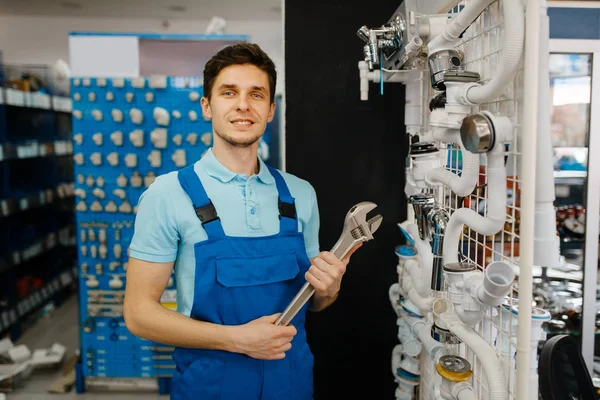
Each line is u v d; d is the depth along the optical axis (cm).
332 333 218
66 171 422
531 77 88
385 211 213
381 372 220
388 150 210
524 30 89
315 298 140
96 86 242
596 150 224
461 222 115
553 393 107
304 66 206
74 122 245
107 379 263
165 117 241
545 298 241
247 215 122
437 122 114
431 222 127
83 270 254
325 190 211
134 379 263
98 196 248
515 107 102
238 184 123
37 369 289
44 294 374
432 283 125
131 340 256
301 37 205
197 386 118
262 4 408
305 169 210
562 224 239
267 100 120
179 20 455
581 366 117
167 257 117
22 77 367
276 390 122
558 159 229
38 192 362
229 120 116
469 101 105
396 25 140
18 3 407
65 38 450
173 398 124
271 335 109
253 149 124
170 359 258
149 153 246
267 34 461
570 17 215
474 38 122
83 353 257
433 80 118
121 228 252
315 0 204
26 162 390
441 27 132
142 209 118
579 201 237
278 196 129
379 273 216
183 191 119
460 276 113
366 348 219
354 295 217
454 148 145
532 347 117
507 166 109
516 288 114
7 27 446
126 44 242
